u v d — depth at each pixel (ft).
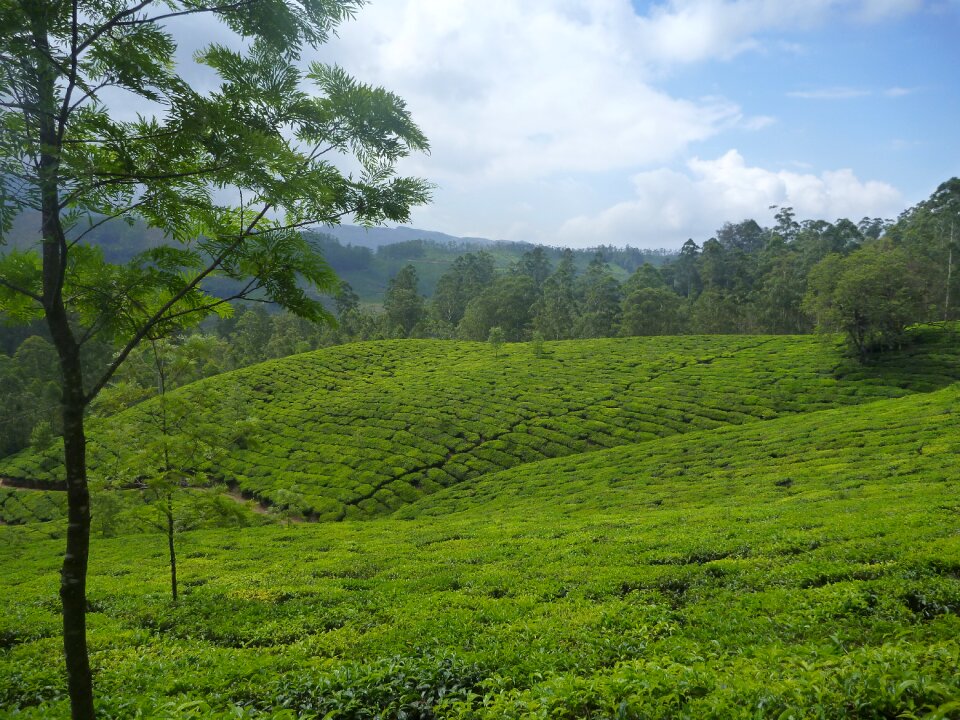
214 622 59.16
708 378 256.11
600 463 174.19
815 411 205.36
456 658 39.63
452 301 552.00
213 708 35.47
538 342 328.70
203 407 65.26
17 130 20.26
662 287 448.24
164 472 63.62
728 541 71.67
